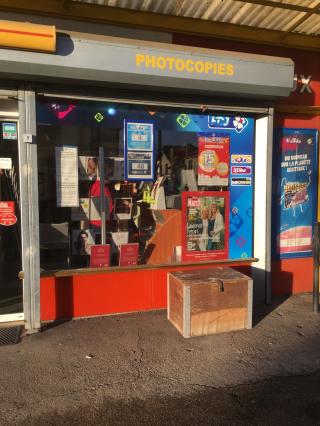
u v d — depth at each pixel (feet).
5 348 13.04
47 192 14.89
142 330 14.49
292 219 18.39
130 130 15.65
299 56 17.99
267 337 14.06
